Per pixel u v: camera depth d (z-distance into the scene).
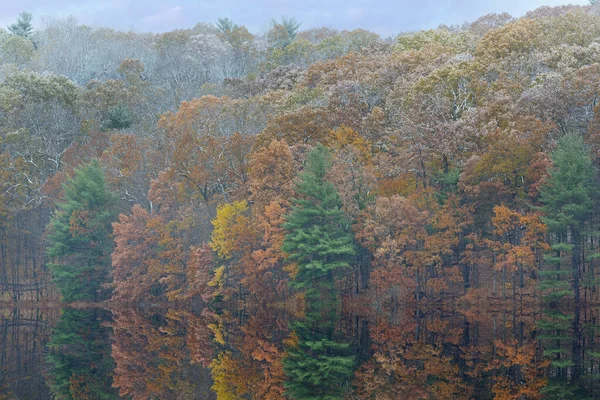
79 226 79.06
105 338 57.31
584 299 61.50
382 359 43.22
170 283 75.44
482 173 62.78
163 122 85.56
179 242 75.75
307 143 75.50
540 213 61.34
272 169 70.19
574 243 60.50
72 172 89.00
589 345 44.62
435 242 64.06
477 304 62.97
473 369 39.41
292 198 65.62
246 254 70.06
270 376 40.47
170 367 44.28
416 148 67.94
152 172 84.75
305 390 36.66
